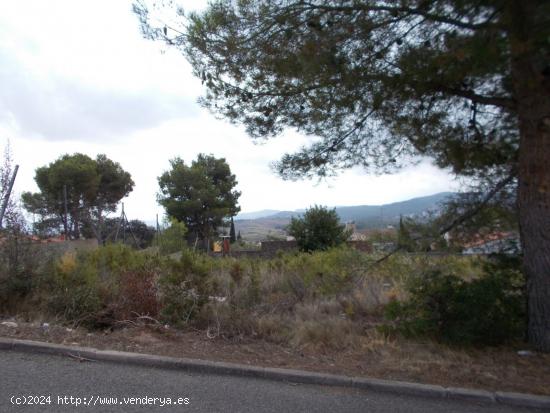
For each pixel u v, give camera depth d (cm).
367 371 505
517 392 452
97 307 685
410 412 416
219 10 589
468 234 662
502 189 657
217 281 841
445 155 674
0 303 705
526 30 442
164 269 802
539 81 502
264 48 582
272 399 435
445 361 536
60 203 3441
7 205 771
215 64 635
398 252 678
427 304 614
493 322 591
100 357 525
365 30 525
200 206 4484
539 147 543
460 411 423
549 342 559
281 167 706
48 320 659
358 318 772
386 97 593
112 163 4128
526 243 571
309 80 588
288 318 724
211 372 502
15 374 470
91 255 1070
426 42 515
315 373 490
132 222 4016
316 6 538
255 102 659
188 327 664
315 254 1319
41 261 775
